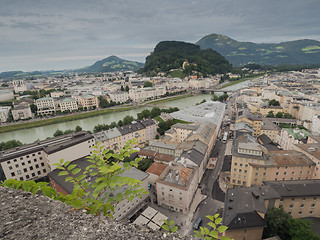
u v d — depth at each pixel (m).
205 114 178.75
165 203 78.00
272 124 142.88
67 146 90.19
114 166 12.62
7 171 86.00
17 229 11.03
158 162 100.56
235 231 50.78
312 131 143.00
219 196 83.88
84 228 11.77
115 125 163.12
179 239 12.08
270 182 65.25
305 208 59.00
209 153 118.94
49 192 14.88
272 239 47.53
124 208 66.81
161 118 187.00
